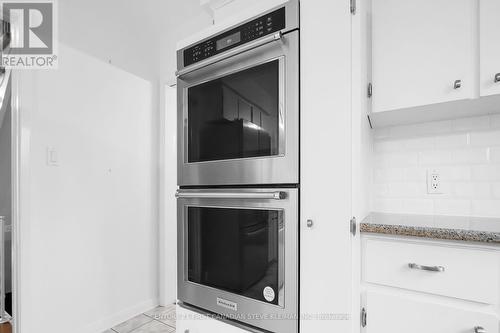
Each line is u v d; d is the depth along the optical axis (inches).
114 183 80.7
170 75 93.6
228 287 44.3
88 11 76.7
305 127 37.7
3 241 69.3
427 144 50.6
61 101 68.6
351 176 34.4
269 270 39.7
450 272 31.5
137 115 88.6
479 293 30.0
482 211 45.8
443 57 38.5
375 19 43.6
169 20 88.0
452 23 38.0
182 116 51.1
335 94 35.7
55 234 66.6
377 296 35.7
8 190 71.7
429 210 49.8
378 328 35.5
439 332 31.9
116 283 80.3
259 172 40.9
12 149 62.9
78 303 70.8
